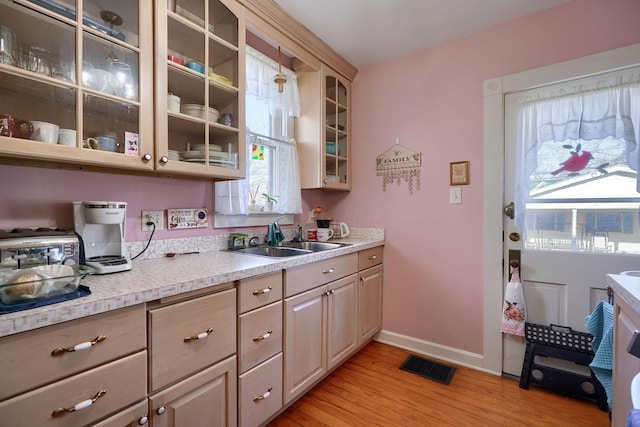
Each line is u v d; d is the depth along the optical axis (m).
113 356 0.91
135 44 1.21
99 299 0.86
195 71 1.43
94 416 0.86
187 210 1.70
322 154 2.30
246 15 1.70
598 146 1.73
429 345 2.28
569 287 1.82
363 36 2.13
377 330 2.44
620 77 1.66
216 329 1.20
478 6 1.82
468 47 2.11
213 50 1.59
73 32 1.06
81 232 1.23
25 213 1.17
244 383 1.31
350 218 2.66
